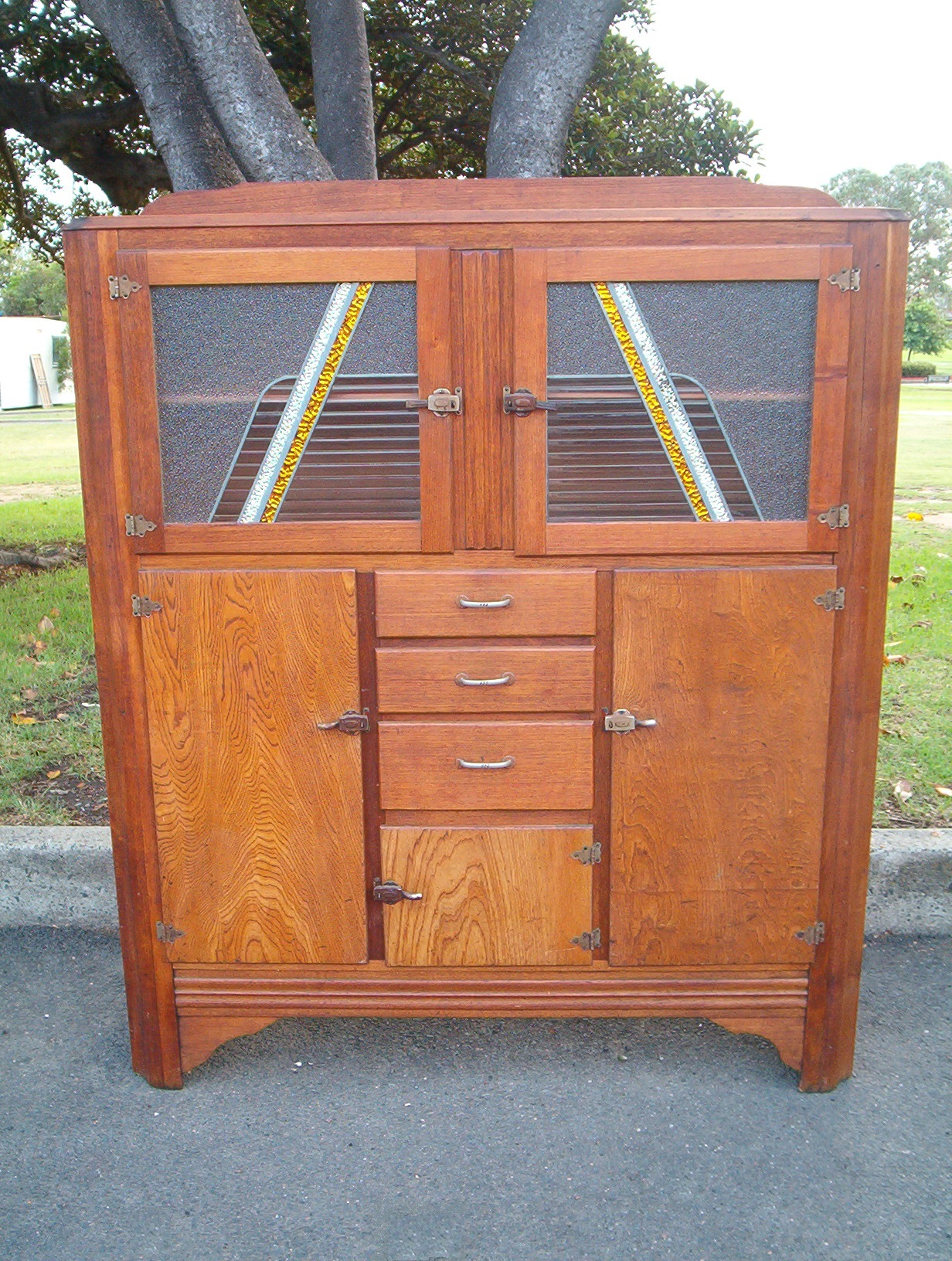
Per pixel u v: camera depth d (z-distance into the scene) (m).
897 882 2.71
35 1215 1.77
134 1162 1.91
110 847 2.76
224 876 2.04
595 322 1.86
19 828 2.88
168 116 3.55
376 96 4.89
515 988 2.09
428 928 2.05
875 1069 2.18
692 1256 1.68
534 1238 1.72
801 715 1.97
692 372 1.87
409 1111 2.06
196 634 1.95
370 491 1.92
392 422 1.89
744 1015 2.09
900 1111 2.05
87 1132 1.99
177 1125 2.01
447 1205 1.79
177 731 1.98
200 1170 1.88
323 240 1.83
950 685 3.94
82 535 6.96
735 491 1.91
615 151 4.24
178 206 1.92
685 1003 2.09
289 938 2.05
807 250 1.81
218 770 2.00
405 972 2.09
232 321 1.87
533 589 1.92
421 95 4.85
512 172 3.43
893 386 1.87
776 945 2.05
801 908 2.04
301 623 1.94
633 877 2.02
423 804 2.00
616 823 2.00
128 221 1.82
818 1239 1.71
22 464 11.48
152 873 2.05
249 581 1.92
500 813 2.02
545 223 1.82
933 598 5.07
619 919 2.04
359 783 1.99
